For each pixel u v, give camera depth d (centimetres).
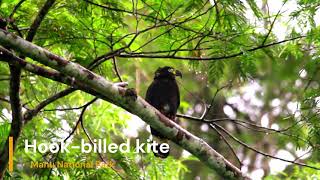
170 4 1012
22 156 1309
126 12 987
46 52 924
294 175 1480
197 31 1047
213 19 1030
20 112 995
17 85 962
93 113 1445
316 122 1080
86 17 1006
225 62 1101
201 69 1135
